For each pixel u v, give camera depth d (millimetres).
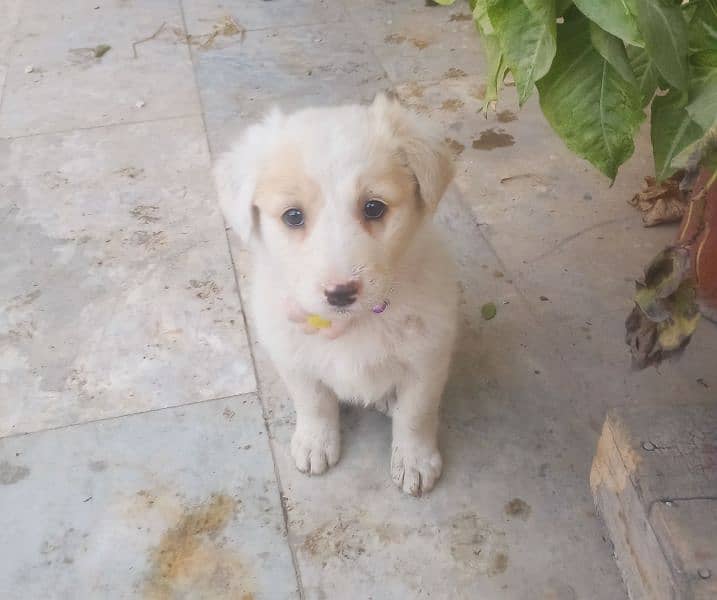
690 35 497
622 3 439
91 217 957
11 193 997
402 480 670
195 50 1309
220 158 608
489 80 556
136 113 1147
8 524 664
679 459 577
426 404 655
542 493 668
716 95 467
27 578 632
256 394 752
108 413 743
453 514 657
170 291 856
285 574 627
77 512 669
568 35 520
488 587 615
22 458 708
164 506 672
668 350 521
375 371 629
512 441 705
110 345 804
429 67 1213
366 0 1434
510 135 1052
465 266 868
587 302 822
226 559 638
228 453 706
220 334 809
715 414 606
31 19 1438
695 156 468
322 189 528
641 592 576
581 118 534
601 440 625
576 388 743
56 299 853
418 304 595
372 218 544
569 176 980
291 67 1242
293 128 560
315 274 521
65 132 1107
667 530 540
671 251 496
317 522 656
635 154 1002
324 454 688
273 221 553
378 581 621
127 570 635
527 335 792
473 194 963
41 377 774
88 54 1313
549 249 885
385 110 572
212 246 909
